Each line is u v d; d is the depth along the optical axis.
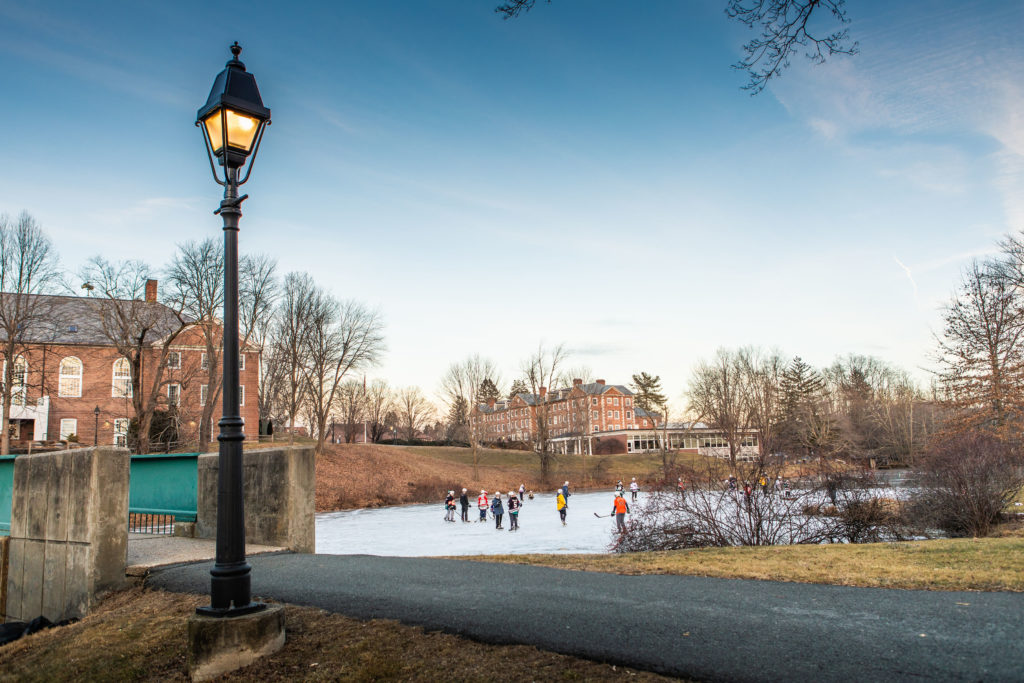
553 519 36.62
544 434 69.81
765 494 15.96
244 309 56.06
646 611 6.44
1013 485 18.61
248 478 12.06
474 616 6.44
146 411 47.50
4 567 11.94
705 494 16.31
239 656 5.82
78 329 57.81
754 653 5.17
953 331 36.34
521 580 8.18
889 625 5.80
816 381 97.81
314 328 62.16
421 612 6.66
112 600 8.90
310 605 7.18
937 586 7.44
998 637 5.38
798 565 9.20
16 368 48.91
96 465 9.30
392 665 5.52
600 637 5.68
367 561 9.82
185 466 13.48
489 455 83.62
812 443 17.25
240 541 6.21
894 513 18.00
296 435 92.69
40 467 11.19
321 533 30.97
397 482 57.22
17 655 7.55
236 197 6.54
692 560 10.00
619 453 99.88
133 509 14.36
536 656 5.40
